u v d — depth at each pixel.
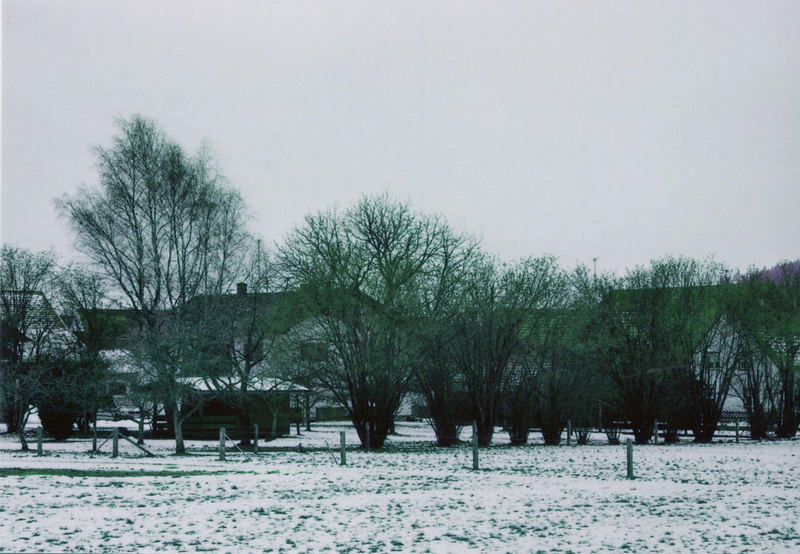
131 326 50.97
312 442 48.66
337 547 12.94
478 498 19.31
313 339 42.38
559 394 45.03
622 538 13.77
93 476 25.11
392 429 54.38
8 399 43.03
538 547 12.93
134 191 49.72
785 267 52.47
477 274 45.25
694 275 50.38
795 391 55.12
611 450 38.97
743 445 44.62
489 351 44.00
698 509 17.36
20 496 19.25
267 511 16.91
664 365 48.38
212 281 49.16
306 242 44.94
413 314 42.28
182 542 13.31
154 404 41.50
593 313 46.94
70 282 52.00
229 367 46.09
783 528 14.77
